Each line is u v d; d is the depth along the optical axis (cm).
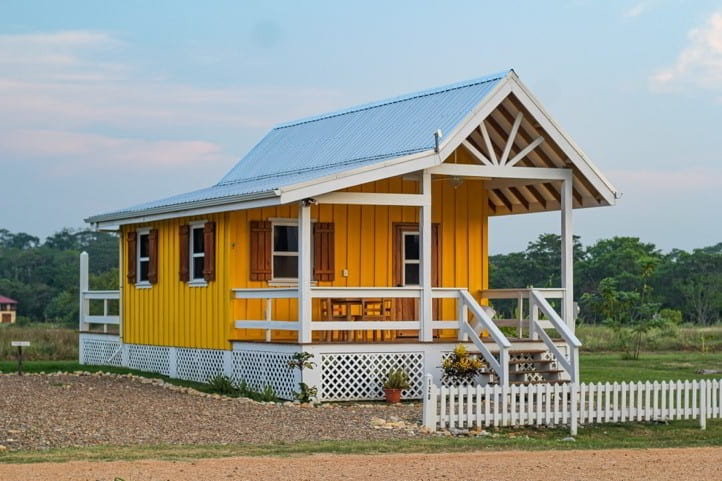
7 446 1519
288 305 2388
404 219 2477
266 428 1716
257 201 2131
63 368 2844
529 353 2252
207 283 2439
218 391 2227
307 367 2084
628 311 4053
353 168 2139
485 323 2139
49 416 1783
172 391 2258
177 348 2586
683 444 1720
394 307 2447
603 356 3544
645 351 3891
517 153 2383
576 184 2398
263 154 2930
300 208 2095
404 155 2203
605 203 2384
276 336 2361
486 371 2186
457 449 1558
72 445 1535
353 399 2134
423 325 2198
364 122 2611
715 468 1413
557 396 1861
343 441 1605
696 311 7894
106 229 2959
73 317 7431
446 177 2438
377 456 1457
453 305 2502
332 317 2277
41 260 9725
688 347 4081
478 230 2531
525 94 2233
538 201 2570
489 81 2311
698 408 1945
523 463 1420
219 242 2380
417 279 2488
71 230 11100
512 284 7612
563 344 2288
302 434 1669
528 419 1839
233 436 1636
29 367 2853
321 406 2031
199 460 1388
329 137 2677
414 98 2544
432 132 2230
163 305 2669
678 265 8119
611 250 8194
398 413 1933
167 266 2648
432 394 1766
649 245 8394
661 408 1925
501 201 2680
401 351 2178
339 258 2411
